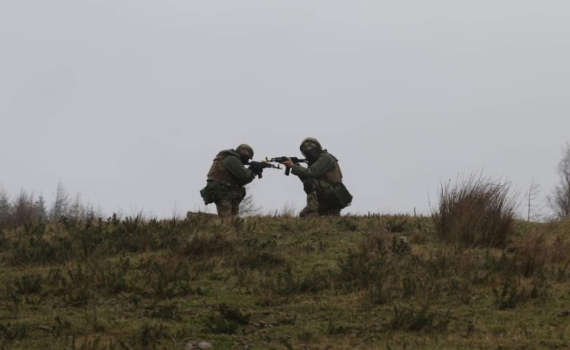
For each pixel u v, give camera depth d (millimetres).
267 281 23047
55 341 17562
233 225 30562
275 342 17781
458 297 21266
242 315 19516
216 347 17406
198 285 22953
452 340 17594
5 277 23938
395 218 33500
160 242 28109
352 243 28344
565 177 58188
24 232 30562
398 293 21578
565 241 28141
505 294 20953
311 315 20047
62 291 22109
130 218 31578
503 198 28875
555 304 20578
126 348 16891
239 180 34312
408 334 18234
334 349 17109
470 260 24797
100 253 26625
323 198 35062
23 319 19562
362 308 20516
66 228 31172
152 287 22547
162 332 18219
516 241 28344
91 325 18828
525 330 17844
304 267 25078
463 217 28297
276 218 34062
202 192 34125
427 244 28031
